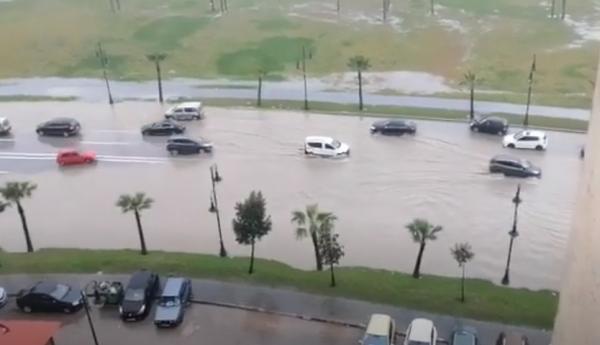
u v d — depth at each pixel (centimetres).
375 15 10156
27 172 6150
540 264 4609
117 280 4412
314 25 9856
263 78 8206
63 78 8538
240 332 3916
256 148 6381
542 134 6081
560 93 7350
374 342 3634
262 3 11012
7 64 9056
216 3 11100
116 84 8244
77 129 6806
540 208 5219
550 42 8756
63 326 4012
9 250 5000
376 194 5531
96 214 5444
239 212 4466
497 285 4391
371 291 4241
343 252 4591
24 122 7181
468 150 6150
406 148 6250
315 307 4097
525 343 3594
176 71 8562
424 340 3616
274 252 4850
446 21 9744
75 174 6088
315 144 6116
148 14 10712
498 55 8475
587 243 2223
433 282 4391
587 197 2228
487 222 5094
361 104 7181
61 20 10581
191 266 4556
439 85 7788
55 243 5075
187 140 6291
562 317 2466
